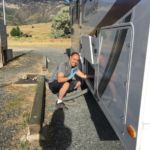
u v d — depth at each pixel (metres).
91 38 3.09
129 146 1.65
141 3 1.56
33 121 2.76
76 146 2.60
